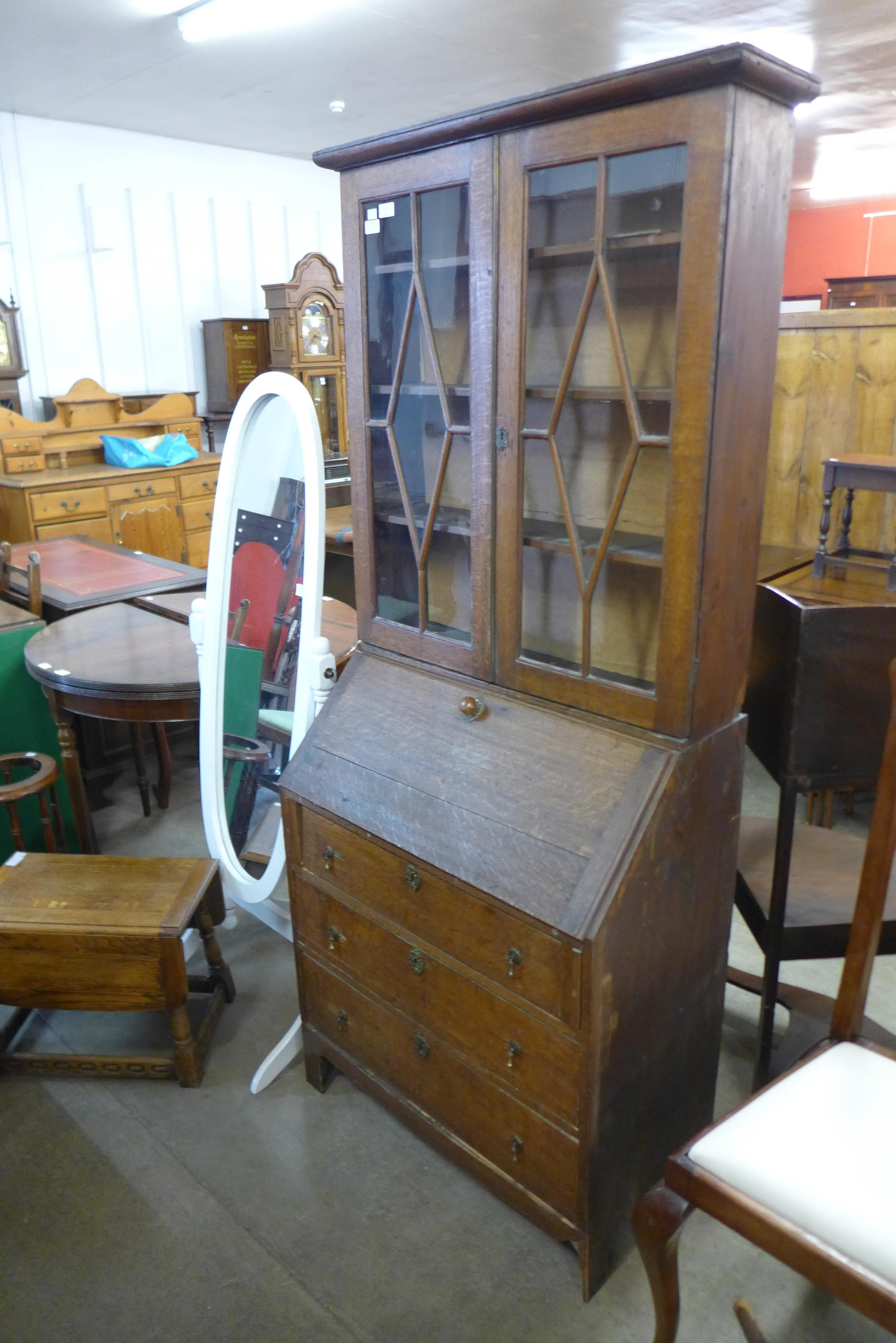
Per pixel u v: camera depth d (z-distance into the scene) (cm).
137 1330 143
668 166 113
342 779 167
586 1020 130
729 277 112
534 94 120
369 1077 177
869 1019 195
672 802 132
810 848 197
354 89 466
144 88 450
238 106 490
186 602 298
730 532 126
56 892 191
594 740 140
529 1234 159
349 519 419
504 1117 150
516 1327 143
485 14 367
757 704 176
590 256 124
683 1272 151
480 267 135
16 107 479
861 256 990
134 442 495
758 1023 197
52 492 452
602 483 133
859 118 598
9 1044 203
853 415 293
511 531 144
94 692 225
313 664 185
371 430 165
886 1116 116
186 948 227
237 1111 186
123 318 561
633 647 137
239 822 211
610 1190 145
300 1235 158
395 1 348
